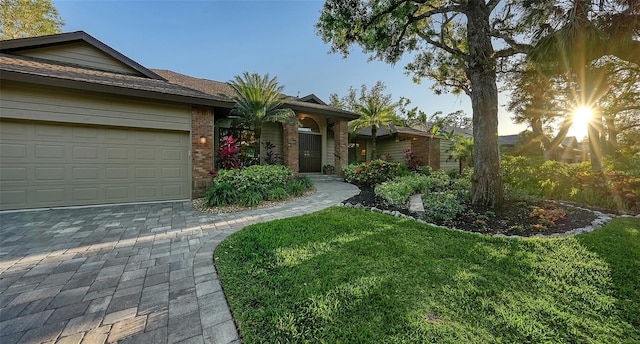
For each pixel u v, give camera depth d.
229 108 7.61
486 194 5.17
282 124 11.16
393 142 16.45
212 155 7.50
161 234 4.00
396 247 3.11
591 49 3.66
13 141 5.47
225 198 6.08
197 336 1.69
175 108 6.97
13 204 5.51
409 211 5.15
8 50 6.62
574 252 2.89
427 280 2.30
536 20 4.02
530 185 6.84
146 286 2.37
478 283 2.24
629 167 7.59
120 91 5.98
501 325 1.69
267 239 3.44
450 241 3.32
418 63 8.79
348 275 2.40
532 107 10.95
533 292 2.10
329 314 1.84
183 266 2.81
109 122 6.20
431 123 21.70
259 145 10.71
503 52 5.14
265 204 6.29
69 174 5.96
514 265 2.59
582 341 1.54
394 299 2.00
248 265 2.71
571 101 9.80
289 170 8.41
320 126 12.85
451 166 16.47
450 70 8.84
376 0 5.82
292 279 2.35
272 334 1.67
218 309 1.99
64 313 1.95
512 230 3.89
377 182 9.88
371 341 1.57
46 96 5.59
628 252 2.87
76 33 7.26
